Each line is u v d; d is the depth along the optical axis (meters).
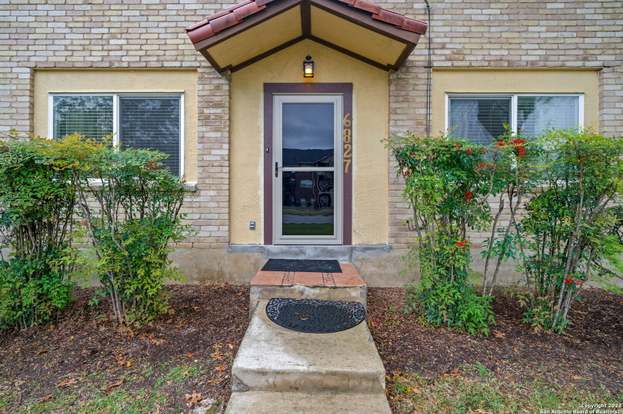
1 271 3.32
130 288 3.36
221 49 4.32
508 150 3.21
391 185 5.00
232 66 4.91
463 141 3.30
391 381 2.65
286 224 5.15
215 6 4.97
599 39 4.92
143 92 5.03
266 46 4.79
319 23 4.45
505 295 4.24
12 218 3.25
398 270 4.94
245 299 4.20
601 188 3.18
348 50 4.94
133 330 3.36
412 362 2.90
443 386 2.61
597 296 4.39
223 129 4.98
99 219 3.42
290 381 2.45
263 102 5.08
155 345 3.14
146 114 5.08
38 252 3.46
